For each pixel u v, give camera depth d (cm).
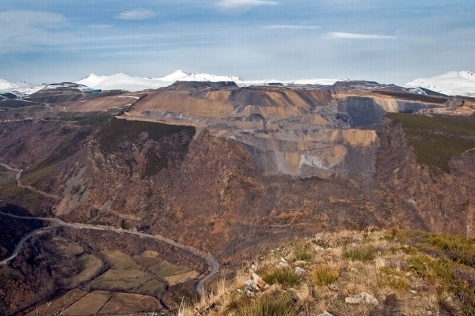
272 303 898
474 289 997
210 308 1012
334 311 884
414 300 943
